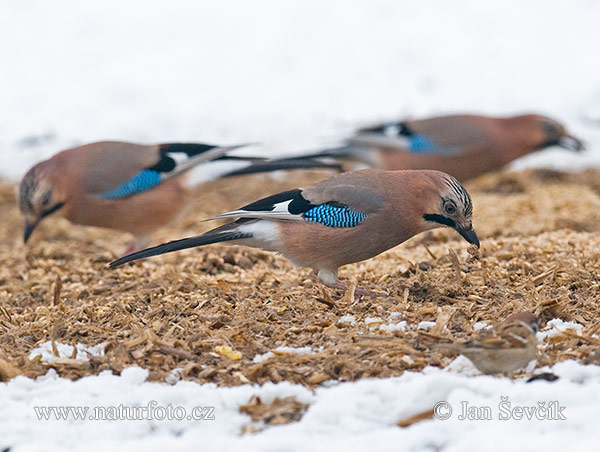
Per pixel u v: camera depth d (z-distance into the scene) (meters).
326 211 10.03
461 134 16.41
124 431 7.09
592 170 19.06
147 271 12.36
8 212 17.78
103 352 8.58
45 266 13.18
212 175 14.17
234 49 24.75
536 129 16.80
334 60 24.17
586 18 25.83
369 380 7.51
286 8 27.05
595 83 22.67
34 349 8.65
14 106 22.08
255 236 10.27
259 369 7.88
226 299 10.07
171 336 8.88
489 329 8.18
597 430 6.68
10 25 26.03
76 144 20.41
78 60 24.19
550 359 7.95
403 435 6.74
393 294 9.82
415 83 23.11
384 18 26.30
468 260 10.98
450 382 7.27
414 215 10.12
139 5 27.28
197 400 7.43
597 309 9.08
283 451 6.62
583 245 11.73
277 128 21.00
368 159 16.41
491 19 26.06
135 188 13.94
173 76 23.41
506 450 6.42
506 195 17.58
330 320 9.07
